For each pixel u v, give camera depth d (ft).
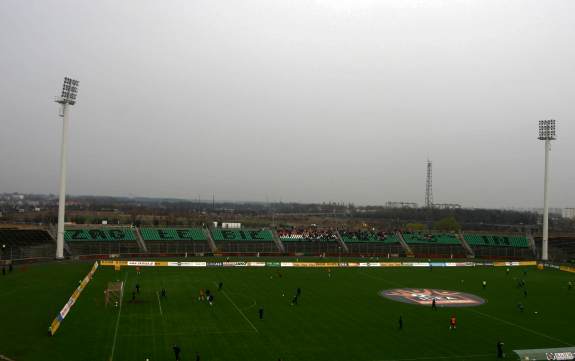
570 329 232.94
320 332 219.20
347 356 185.98
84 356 177.47
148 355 180.96
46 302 260.21
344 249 582.76
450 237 618.03
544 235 536.83
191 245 538.88
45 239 474.90
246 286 338.54
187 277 374.22
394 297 307.78
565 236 620.49
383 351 192.95
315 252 575.38
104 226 552.82
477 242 603.26
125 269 409.90
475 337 215.72
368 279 386.11
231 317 243.60
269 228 632.79
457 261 532.32
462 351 194.90
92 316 236.22
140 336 205.46
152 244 523.29
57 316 218.79
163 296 290.35
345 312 261.24
